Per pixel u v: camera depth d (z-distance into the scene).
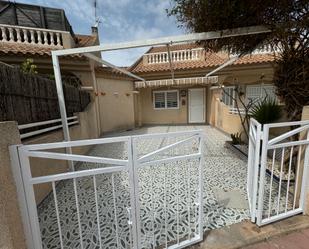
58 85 5.66
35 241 2.00
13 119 3.70
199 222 2.85
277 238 2.96
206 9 3.52
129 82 14.83
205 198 4.21
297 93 3.89
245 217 3.49
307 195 3.29
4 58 8.52
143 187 4.82
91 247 2.88
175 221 3.46
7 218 1.69
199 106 15.91
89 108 9.73
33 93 4.53
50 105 5.46
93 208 3.95
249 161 3.68
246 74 11.95
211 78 12.75
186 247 2.81
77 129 7.34
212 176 5.39
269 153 6.90
